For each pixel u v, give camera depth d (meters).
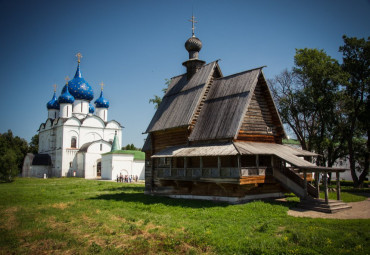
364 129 38.41
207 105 26.84
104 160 71.88
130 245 12.95
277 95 42.97
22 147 102.06
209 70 29.05
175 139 27.97
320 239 11.85
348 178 58.81
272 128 26.41
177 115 27.86
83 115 85.31
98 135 84.56
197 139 24.64
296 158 22.56
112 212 20.42
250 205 20.08
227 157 23.55
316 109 38.44
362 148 41.19
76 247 13.12
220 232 13.69
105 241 13.72
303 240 11.81
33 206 23.86
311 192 21.25
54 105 90.12
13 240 14.30
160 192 29.66
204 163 25.27
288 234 12.79
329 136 40.41
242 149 21.16
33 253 12.71
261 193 23.88
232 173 20.84
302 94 39.38
